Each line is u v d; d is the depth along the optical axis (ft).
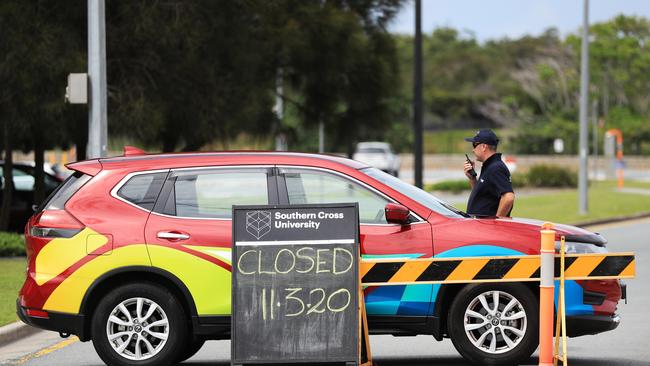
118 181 69.15
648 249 154.40
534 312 66.54
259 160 69.00
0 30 135.44
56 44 136.46
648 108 553.23
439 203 70.85
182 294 68.03
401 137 559.79
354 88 192.75
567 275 64.28
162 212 68.18
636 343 79.30
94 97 117.19
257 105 168.76
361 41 183.52
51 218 68.85
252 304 62.08
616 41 547.08
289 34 166.40
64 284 67.72
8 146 156.35
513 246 66.03
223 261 66.80
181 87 152.25
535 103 581.12
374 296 66.28
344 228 62.23
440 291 66.54
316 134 394.32
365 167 70.85
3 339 82.64
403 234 66.33
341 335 61.82
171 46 148.87
